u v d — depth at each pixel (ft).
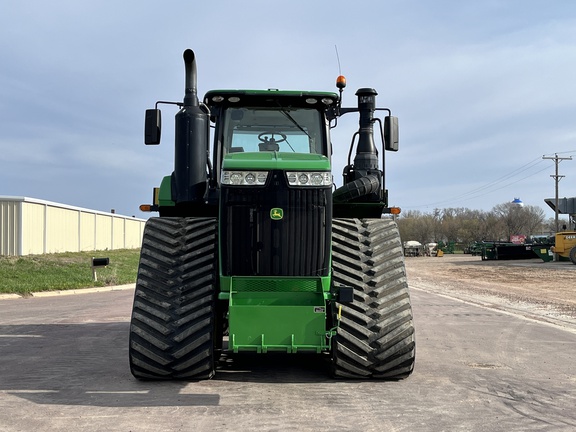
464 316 40.47
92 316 39.29
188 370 18.69
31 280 65.26
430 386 19.04
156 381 19.27
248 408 16.22
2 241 90.48
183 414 15.62
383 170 23.00
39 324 35.01
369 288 19.19
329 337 17.85
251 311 17.79
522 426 14.87
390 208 23.17
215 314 19.25
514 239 222.07
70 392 17.92
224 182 18.51
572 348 27.12
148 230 20.25
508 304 49.88
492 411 16.24
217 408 16.21
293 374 20.65
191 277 18.90
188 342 18.31
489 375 20.93
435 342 28.81
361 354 18.80
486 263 146.20
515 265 129.59
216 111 21.86
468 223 365.81
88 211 124.88
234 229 18.44
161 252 19.56
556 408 16.62
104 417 15.34
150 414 15.62
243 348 17.72
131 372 19.27
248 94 21.12
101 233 136.26
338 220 21.38
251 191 18.42
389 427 14.67
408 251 266.98
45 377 20.02
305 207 18.43
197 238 19.88
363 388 18.63
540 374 21.21
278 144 21.81
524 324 36.11
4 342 28.07
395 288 19.34
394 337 18.76
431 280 86.33
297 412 15.89
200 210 21.95
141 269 19.20
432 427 14.73
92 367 21.77
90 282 68.54
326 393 17.94
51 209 103.50
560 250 130.52
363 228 20.89
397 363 18.95
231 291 18.33
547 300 53.52
